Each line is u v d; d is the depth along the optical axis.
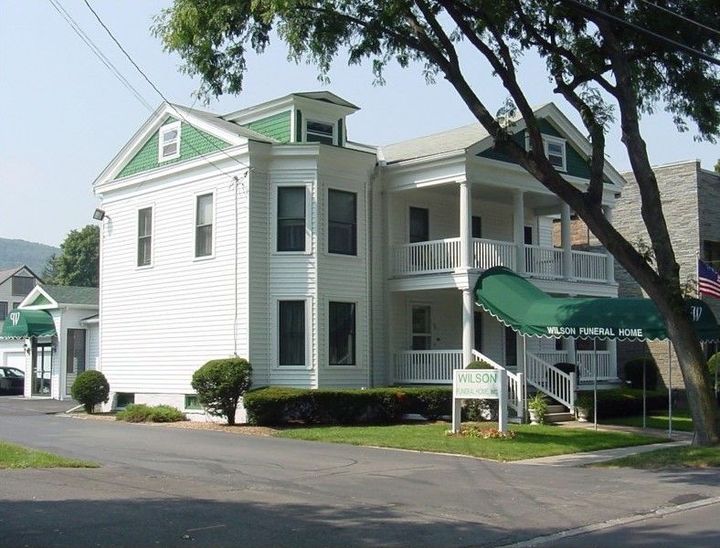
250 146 25.05
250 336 24.80
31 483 12.64
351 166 26.58
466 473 14.96
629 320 22.28
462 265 25.72
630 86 18.58
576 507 11.91
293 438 20.31
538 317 23.75
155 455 16.67
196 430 22.12
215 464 15.48
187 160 26.95
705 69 19.50
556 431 22.22
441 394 25.12
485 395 20.19
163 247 27.84
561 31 19.70
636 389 29.66
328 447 18.56
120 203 29.70
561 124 29.22
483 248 26.28
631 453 18.42
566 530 10.48
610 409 26.23
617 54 18.53
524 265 27.47
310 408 23.22
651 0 18.50
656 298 18.42
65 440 19.25
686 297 19.55
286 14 17.61
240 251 25.22
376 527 10.30
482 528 10.43
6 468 14.03
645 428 23.47
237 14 17.69
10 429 21.97
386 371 27.14
